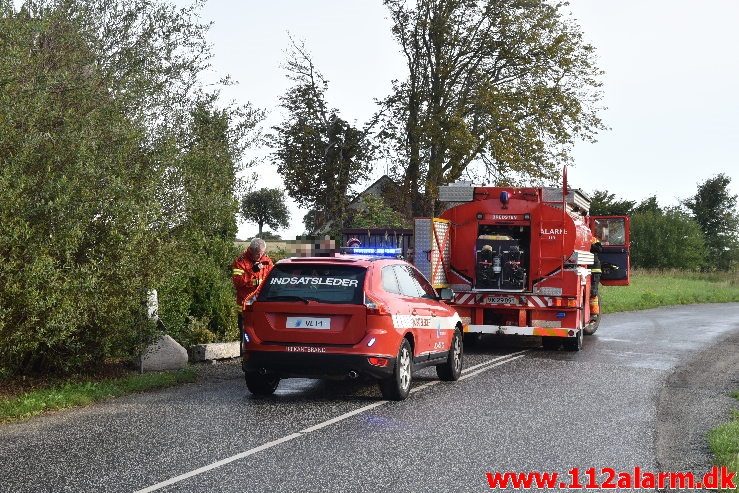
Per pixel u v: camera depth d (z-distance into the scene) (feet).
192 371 41.73
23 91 33.86
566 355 54.70
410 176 131.34
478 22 131.64
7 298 31.71
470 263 58.75
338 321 34.24
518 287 57.57
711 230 284.20
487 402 34.83
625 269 76.95
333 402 34.47
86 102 37.04
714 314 97.96
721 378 43.98
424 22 128.98
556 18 131.75
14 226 31.45
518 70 132.46
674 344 62.23
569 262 57.31
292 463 23.45
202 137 44.93
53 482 21.18
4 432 27.58
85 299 34.53
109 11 42.34
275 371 34.63
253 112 47.21
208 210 42.63
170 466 22.93
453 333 42.19
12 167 31.99
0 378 35.50
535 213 57.93
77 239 34.01
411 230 91.40
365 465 23.32
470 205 59.06
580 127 132.98
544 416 31.55
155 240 39.09
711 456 25.20
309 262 35.50
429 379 42.60
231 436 27.09
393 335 34.71
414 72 132.67
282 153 131.95
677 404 35.09
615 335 69.62
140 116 39.68
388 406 33.60
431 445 26.09
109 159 36.11
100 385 36.45
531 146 125.90
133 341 39.50
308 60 130.72
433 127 126.72
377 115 132.98
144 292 39.40
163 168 39.29
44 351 36.76
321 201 131.13
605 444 26.71
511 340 66.49
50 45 37.50
